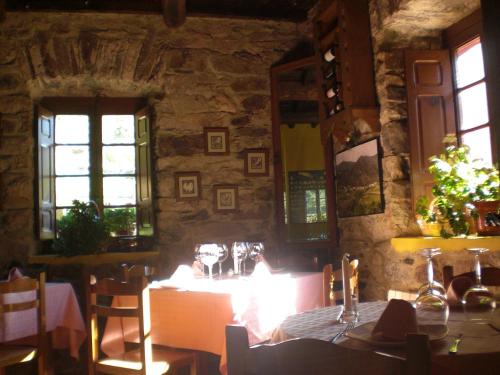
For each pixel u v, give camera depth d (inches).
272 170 209.6
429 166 156.3
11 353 113.9
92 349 106.7
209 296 107.3
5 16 193.0
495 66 72.9
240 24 210.8
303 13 213.8
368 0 166.7
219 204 203.6
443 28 162.2
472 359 51.5
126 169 213.0
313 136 224.7
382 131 161.6
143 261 197.3
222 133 205.8
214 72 207.6
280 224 206.2
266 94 211.0
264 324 112.1
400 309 58.4
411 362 38.8
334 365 41.3
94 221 193.2
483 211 129.4
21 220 191.3
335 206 198.1
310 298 132.7
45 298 130.9
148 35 202.2
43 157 199.2
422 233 152.2
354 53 163.8
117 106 212.4
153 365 103.7
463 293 78.6
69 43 196.1
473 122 152.0
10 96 193.2
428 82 158.9
